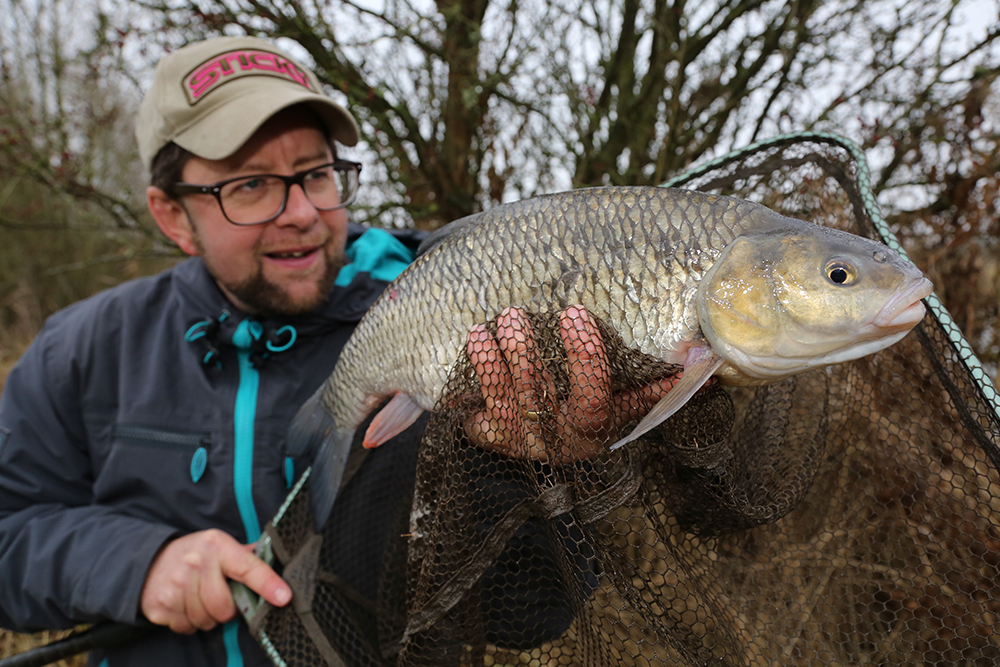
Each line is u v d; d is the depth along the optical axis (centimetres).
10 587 47
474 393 36
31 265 208
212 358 50
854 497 37
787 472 36
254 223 49
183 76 50
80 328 53
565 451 34
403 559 42
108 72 106
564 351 35
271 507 48
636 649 32
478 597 37
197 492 48
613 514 32
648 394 36
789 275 34
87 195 109
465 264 38
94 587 44
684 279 35
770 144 40
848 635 34
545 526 35
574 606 34
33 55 161
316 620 41
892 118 80
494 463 37
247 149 49
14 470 50
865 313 33
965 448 33
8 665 45
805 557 36
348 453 44
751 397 42
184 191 50
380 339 41
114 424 50
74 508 49
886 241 36
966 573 32
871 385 37
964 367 31
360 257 56
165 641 46
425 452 36
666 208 36
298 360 51
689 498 34
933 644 33
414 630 35
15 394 52
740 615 34
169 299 54
